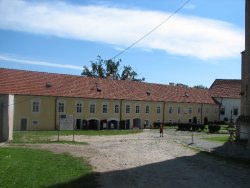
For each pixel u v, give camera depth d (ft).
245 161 83.51
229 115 309.22
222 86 318.45
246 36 134.41
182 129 225.15
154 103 263.70
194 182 58.18
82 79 238.68
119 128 241.35
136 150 104.22
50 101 212.84
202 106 296.51
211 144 123.54
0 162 72.38
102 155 91.04
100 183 55.98
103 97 234.79
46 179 57.31
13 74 210.59
